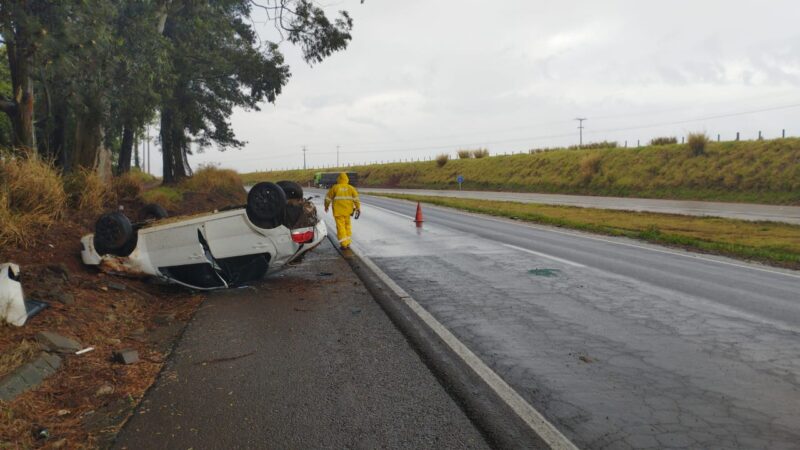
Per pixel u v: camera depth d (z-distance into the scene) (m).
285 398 3.61
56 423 3.28
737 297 6.82
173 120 26.72
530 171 53.19
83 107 11.99
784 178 30.22
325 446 2.95
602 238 13.48
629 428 3.20
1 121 21.61
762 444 3.00
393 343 4.84
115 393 3.74
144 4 14.14
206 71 25.30
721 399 3.63
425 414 3.37
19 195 7.67
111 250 6.93
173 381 3.93
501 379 3.97
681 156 39.22
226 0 23.44
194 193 22.06
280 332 5.20
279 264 7.53
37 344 4.22
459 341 4.91
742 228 16.16
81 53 10.48
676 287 7.45
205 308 6.22
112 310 5.71
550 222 17.66
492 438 3.05
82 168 11.33
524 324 5.52
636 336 5.11
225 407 3.47
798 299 6.73
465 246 11.95
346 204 11.35
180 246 6.99
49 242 7.26
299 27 19.64
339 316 5.81
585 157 45.62
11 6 9.50
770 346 4.81
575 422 3.27
